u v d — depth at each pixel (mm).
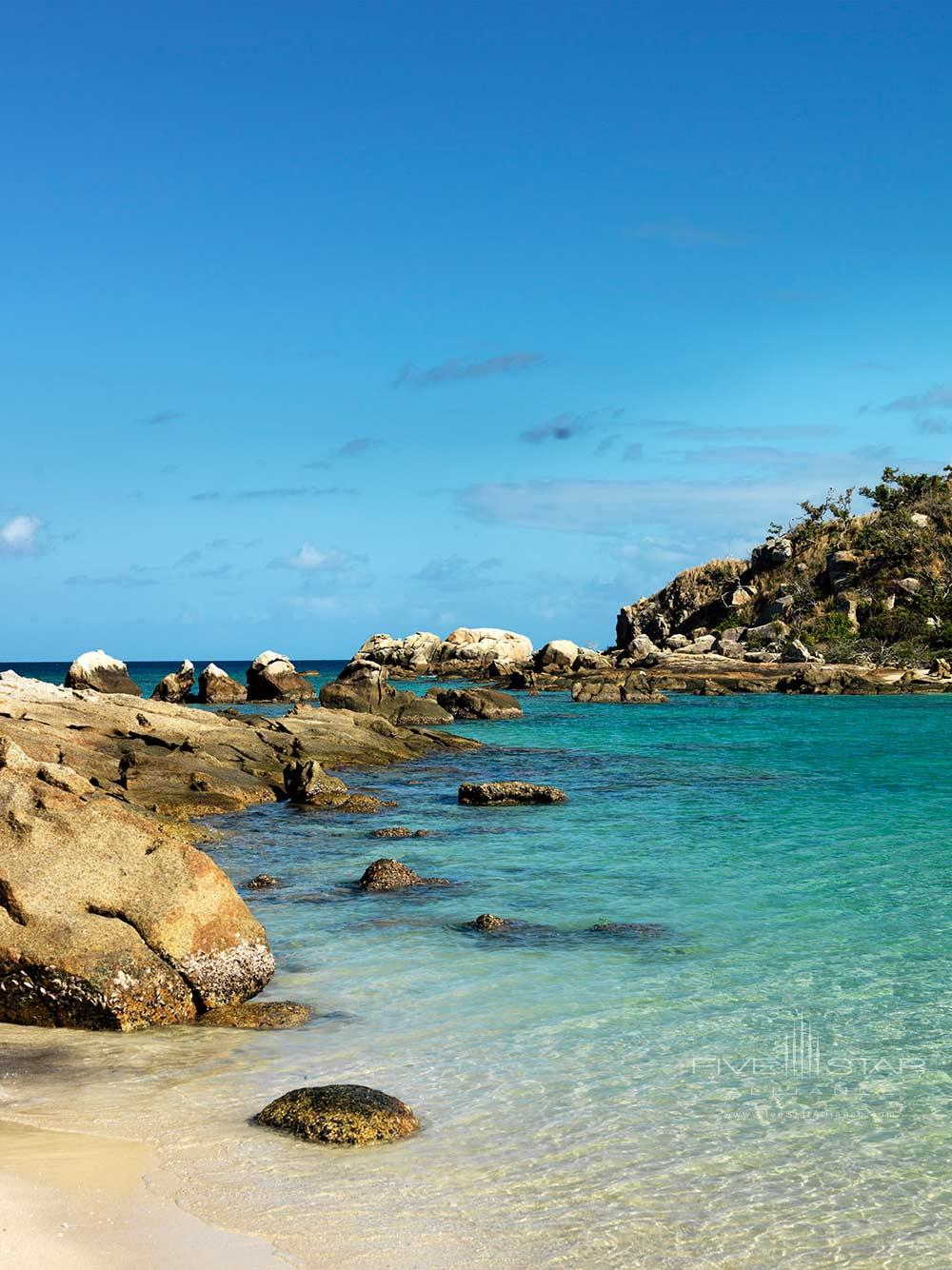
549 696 91000
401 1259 6668
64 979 11141
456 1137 8617
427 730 45000
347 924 15617
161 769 28094
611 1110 9180
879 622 123875
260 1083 9672
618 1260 6777
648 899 17266
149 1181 7578
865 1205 7594
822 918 16031
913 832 23688
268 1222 7043
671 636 136750
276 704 77812
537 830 23938
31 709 32000
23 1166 7715
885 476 151125
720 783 33031
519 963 13648
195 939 11758
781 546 144125
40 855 11852
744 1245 7012
